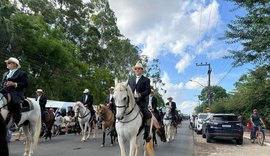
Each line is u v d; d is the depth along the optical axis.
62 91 37.94
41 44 31.16
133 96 7.64
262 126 20.09
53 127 19.61
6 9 24.97
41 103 14.84
